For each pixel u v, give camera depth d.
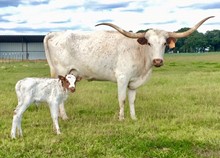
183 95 6.42
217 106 5.39
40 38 29.23
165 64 16.97
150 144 3.40
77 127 4.09
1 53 29.75
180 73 11.41
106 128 4.07
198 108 5.19
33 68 13.98
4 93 6.70
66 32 4.90
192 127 4.07
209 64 16.77
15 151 3.24
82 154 3.16
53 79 3.84
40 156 3.10
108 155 3.11
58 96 3.83
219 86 7.55
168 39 4.53
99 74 4.79
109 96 6.38
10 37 28.53
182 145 3.38
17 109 3.69
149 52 4.56
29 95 3.69
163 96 6.37
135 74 4.70
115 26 4.55
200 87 7.43
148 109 5.21
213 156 3.09
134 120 4.48
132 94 4.77
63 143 3.45
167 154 3.11
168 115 4.76
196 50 48.50
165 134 3.74
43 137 3.71
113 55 4.66
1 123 4.34
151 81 8.75
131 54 4.62
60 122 4.40
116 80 4.81
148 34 4.48
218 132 3.81
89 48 4.72
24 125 4.25
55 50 4.87
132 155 3.11
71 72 4.88
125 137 3.65
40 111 5.09
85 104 5.65
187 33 4.54
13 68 13.97
